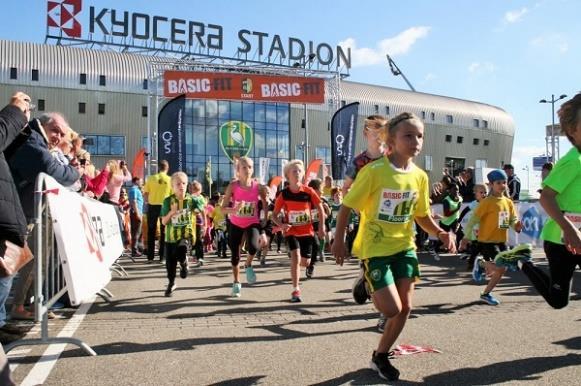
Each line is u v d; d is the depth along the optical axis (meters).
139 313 5.46
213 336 4.34
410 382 3.09
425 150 67.50
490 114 75.50
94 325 4.84
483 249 6.08
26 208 4.57
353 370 3.33
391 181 3.30
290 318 5.14
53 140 5.10
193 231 6.86
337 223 3.38
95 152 50.50
